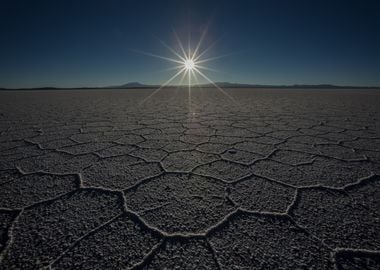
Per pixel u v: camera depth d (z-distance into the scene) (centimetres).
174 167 278
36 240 145
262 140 417
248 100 1506
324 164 287
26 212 177
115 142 405
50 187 221
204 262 128
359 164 287
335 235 150
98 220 167
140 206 186
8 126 560
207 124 591
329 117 705
